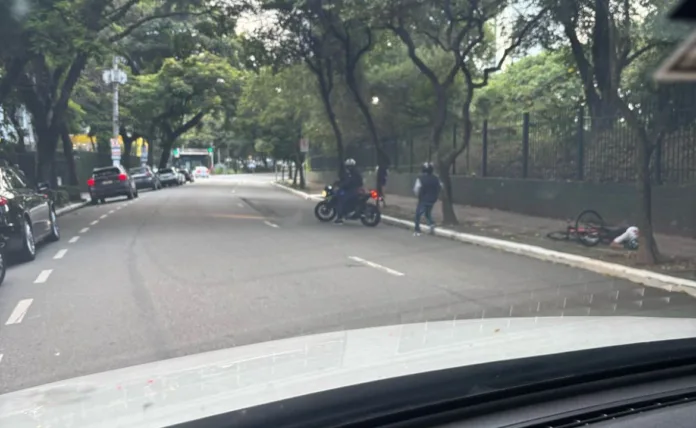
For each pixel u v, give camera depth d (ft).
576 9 47.32
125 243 45.70
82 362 18.39
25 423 7.97
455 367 9.41
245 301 26.58
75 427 7.75
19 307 25.55
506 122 86.28
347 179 61.36
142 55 131.85
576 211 60.03
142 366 11.03
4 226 32.68
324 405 8.37
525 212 69.10
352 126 101.24
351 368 9.71
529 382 9.34
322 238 50.03
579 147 60.44
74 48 52.75
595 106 58.13
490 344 11.14
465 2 52.06
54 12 50.70
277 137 143.95
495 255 42.14
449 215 59.62
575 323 13.21
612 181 56.08
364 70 92.22
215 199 103.04
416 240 50.26
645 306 26.22
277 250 42.57
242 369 10.13
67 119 94.53
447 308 25.38
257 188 155.02
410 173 100.07
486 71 57.36
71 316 23.95
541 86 84.02
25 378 17.02
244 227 57.82
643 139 36.47
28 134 105.19
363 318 23.53
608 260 37.27
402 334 12.61
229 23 69.92
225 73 141.69
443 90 59.93
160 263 36.58
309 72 91.86
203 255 39.86
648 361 10.22
